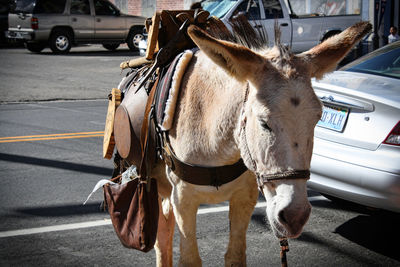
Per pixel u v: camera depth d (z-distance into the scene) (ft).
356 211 17.20
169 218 12.13
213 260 13.56
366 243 14.66
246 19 9.29
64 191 18.80
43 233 15.07
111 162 22.82
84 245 14.35
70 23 69.51
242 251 10.30
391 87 14.46
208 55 7.78
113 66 58.54
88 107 36.94
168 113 9.79
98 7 71.56
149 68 11.59
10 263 13.15
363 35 8.36
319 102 7.39
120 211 11.12
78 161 22.91
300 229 7.11
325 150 14.12
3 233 15.01
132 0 85.61
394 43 18.53
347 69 17.53
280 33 8.36
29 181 19.95
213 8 46.16
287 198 7.10
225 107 8.87
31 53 70.95
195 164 9.49
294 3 62.18
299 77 7.45
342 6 59.31
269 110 7.25
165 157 10.14
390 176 12.70
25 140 26.78
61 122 31.58
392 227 15.83
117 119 11.91
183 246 9.88
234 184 9.69
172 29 11.29
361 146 13.48
